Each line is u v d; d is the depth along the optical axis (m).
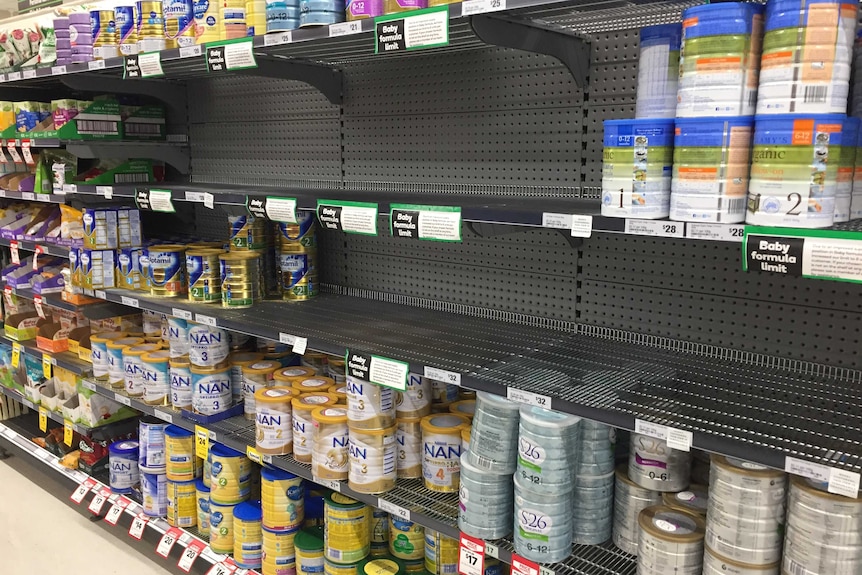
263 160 3.20
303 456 2.42
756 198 1.32
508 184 2.42
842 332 1.89
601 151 2.19
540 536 1.79
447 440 2.18
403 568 2.31
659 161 1.44
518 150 2.38
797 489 1.41
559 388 1.79
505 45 1.89
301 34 1.99
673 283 2.15
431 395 2.36
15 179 3.59
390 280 2.85
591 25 2.06
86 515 3.45
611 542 1.90
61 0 3.98
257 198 2.29
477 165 2.49
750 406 1.66
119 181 3.34
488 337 2.29
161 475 3.02
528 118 2.34
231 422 2.78
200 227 3.57
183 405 2.84
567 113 2.26
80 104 3.12
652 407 1.65
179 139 3.51
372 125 2.76
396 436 2.30
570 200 2.20
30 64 3.27
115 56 2.80
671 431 1.51
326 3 1.98
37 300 3.53
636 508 1.82
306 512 2.64
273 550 2.51
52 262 3.76
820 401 1.69
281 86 3.05
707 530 1.55
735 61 1.31
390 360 2.02
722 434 1.48
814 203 1.27
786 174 1.28
